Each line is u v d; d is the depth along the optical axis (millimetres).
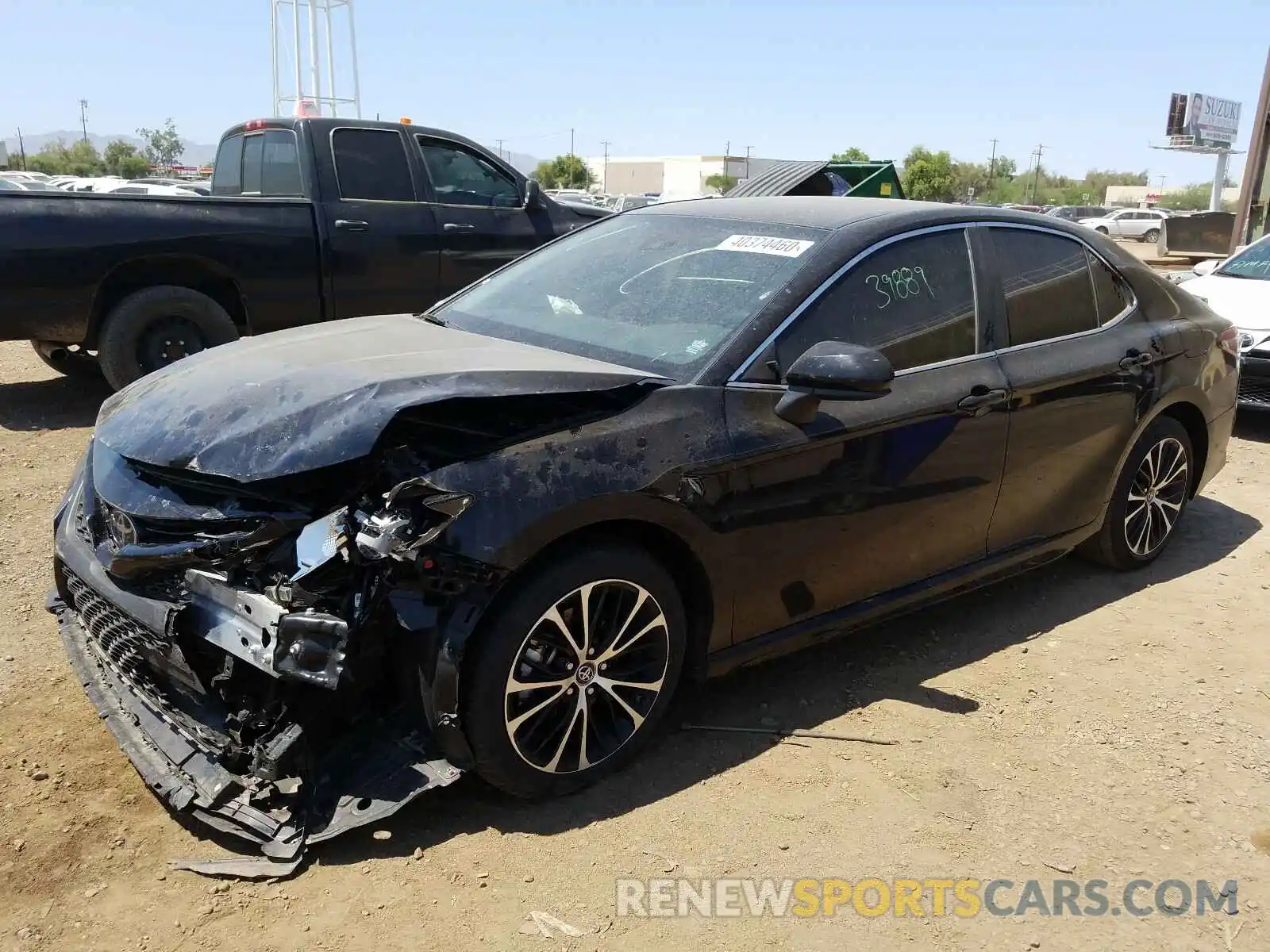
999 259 4059
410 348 3371
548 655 2877
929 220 3869
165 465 2809
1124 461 4586
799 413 3209
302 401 2834
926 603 3930
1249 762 3416
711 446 3062
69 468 6129
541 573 2789
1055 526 4340
